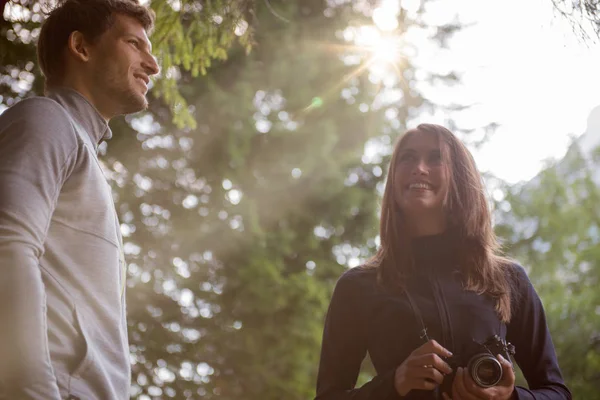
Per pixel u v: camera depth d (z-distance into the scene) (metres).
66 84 2.21
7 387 1.71
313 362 9.46
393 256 2.77
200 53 4.09
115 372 1.99
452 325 2.61
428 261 2.75
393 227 2.82
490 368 2.38
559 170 15.32
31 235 1.81
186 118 4.60
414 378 2.39
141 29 2.29
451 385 2.41
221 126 9.59
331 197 9.98
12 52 6.00
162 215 9.66
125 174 9.52
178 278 9.58
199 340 9.48
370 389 2.51
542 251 14.36
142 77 2.28
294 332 9.35
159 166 9.62
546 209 14.17
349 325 2.77
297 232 10.12
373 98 10.74
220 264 9.69
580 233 14.34
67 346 1.89
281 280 9.34
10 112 1.97
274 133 9.82
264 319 9.40
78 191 2.00
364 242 10.54
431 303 2.66
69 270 1.94
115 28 2.24
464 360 2.43
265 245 9.59
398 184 2.85
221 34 4.09
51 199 1.89
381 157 10.85
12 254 1.77
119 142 9.17
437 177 2.83
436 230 2.82
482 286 2.70
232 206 9.58
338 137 10.38
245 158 9.84
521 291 2.78
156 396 9.27
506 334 2.75
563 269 14.93
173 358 9.38
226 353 9.43
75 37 2.22
